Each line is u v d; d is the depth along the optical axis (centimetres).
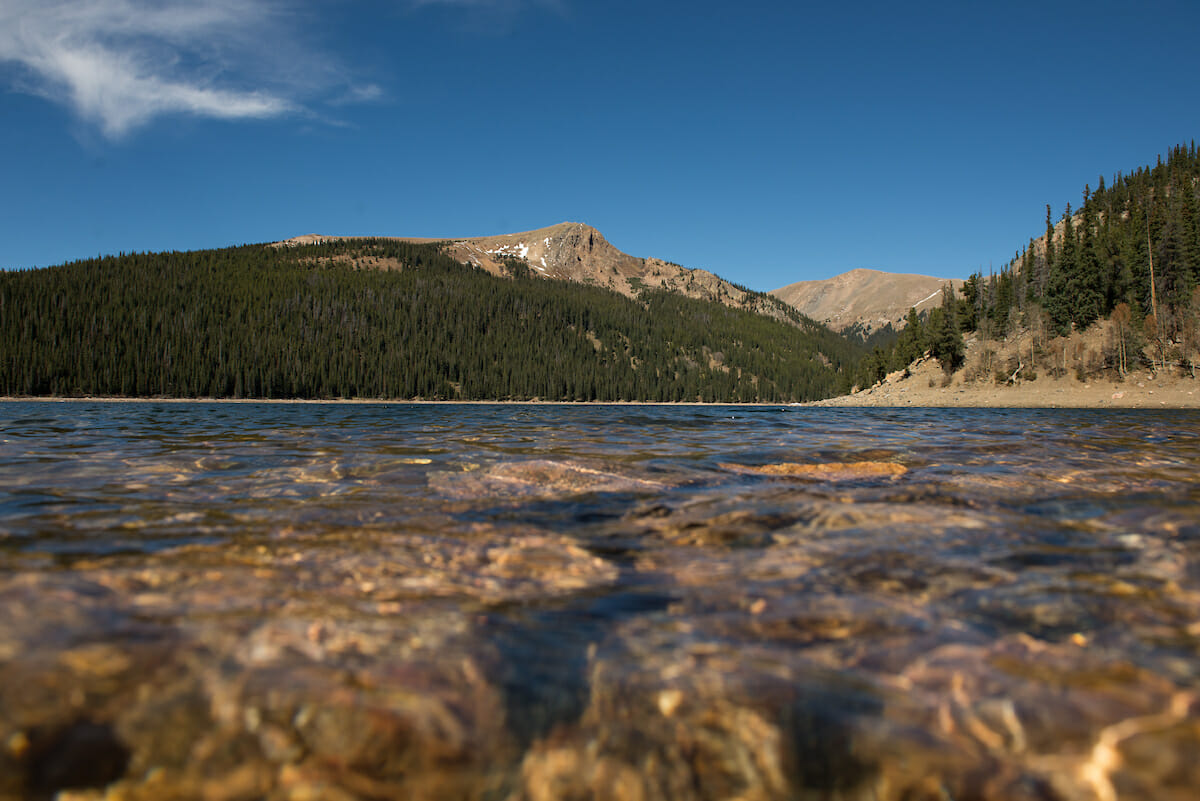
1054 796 171
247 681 220
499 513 523
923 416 3506
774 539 439
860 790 178
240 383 10106
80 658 227
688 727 206
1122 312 6931
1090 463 872
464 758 190
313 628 269
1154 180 12825
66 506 537
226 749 186
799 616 295
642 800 176
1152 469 805
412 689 222
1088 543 422
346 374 11406
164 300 13450
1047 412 4488
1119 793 169
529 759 192
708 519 498
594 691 227
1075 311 7419
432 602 310
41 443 1184
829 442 1281
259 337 12294
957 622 286
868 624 285
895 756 190
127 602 288
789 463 844
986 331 8675
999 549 408
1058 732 196
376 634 267
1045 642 263
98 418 2472
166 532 442
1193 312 6700
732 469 780
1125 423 2375
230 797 171
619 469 751
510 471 729
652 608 308
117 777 173
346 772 182
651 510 532
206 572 344
